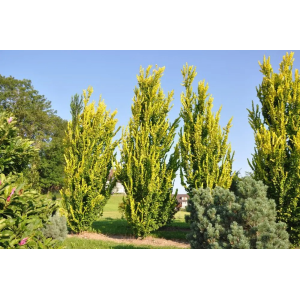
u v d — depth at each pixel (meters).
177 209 11.73
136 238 10.22
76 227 10.86
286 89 9.27
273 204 5.63
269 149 8.76
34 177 17.73
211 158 10.09
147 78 10.89
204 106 10.54
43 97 40.16
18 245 3.14
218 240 5.22
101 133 11.44
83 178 10.81
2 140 3.92
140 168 9.90
